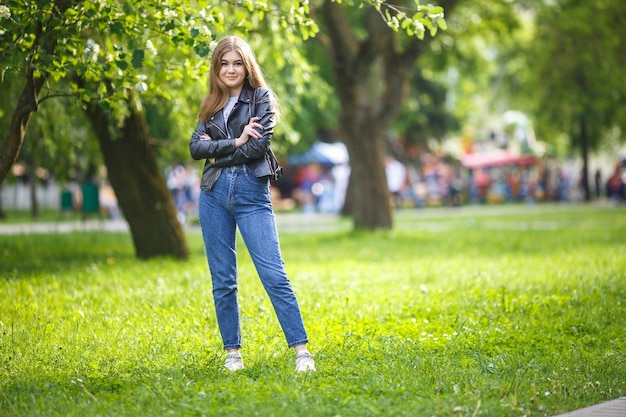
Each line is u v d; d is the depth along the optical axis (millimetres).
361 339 9500
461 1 31734
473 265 17875
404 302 12320
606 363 8508
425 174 69625
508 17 33562
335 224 38875
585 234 27156
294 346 8008
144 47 10172
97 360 8656
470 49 41062
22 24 9516
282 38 17406
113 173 18797
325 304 12070
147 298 12688
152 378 7785
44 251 21094
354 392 7254
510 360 8578
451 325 10586
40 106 16578
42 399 7113
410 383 7547
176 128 19891
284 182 71438
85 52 9781
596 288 13422
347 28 28312
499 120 76438
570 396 7281
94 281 14773
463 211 54219
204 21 9938
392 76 29047
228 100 8031
